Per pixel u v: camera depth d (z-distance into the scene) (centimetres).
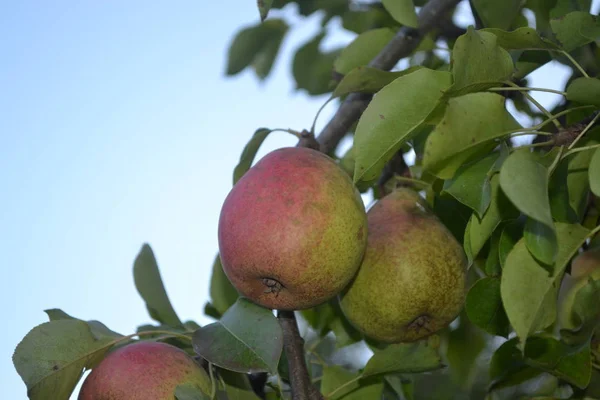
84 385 231
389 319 253
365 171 211
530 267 191
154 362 229
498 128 203
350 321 265
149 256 294
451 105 198
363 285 254
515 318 186
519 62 252
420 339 268
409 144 296
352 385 267
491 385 259
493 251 222
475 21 296
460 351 332
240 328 220
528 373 261
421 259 250
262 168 224
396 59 295
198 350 216
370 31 301
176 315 289
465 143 201
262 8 231
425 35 302
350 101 287
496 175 206
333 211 217
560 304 252
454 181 206
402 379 295
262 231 213
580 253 255
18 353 227
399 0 269
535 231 188
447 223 263
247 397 245
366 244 231
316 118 261
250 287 225
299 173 220
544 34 293
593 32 219
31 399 225
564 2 276
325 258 215
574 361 214
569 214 207
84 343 232
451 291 253
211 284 307
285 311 256
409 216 259
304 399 238
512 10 282
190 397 216
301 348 251
